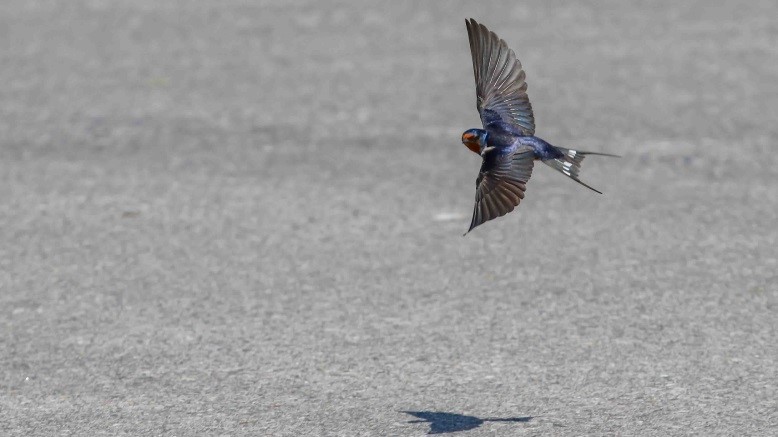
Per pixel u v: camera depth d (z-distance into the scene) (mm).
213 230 13469
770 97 18609
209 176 15672
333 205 14305
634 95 19016
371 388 9180
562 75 20375
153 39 24250
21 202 14648
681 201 14031
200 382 9406
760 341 9844
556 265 11977
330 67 21578
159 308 11086
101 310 11062
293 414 8742
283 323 10625
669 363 9445
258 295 11375
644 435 8156
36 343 10289
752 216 13383
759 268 11688
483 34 7141
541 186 14969
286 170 15859
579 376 9266
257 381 9383
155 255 12648
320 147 16859
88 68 21875
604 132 17062
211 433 8461
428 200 14398
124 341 10297
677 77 20031
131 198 14766
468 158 16234
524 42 22828
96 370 9695
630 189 14617
